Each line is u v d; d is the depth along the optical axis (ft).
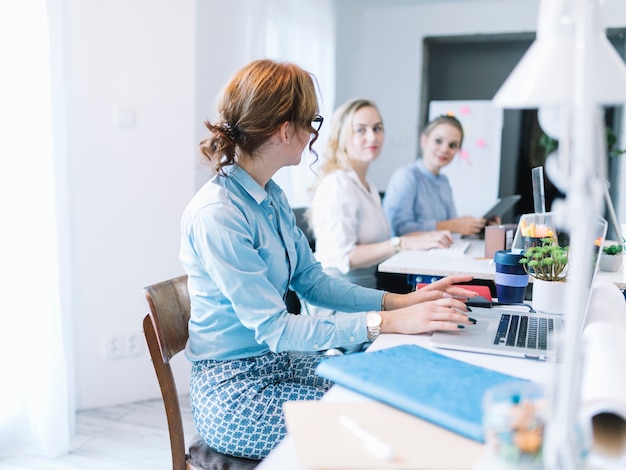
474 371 2.94
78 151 7.92
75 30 7.72
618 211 14.42
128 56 8.08
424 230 9.61
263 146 4.15
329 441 2.28
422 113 16.08
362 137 8.40
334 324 3.84
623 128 14.16
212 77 9.26
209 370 4.08
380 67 16.22
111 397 8.58
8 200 6.71
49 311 6.94
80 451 7.23
